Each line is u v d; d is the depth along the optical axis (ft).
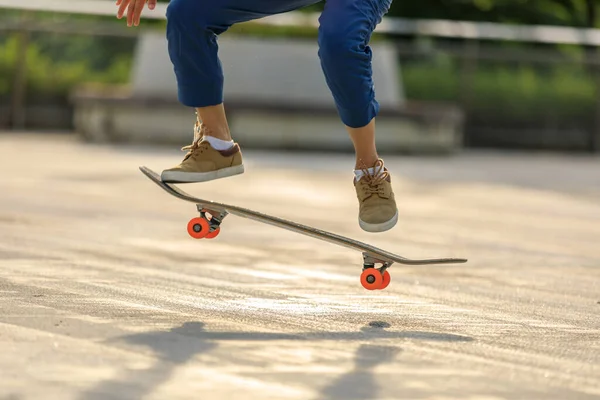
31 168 84.17
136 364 20.54
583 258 46.16
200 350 22.15
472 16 184.55
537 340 25.70
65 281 31.81
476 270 40.27
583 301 33.24
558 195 83.87
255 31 124.16
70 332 23.49
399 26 145.69
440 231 55.52
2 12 147.43
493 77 150.10
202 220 28.30
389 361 22.06
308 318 27.32
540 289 35.76
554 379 21.09
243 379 19.71
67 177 77.56
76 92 125.29
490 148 150.10
